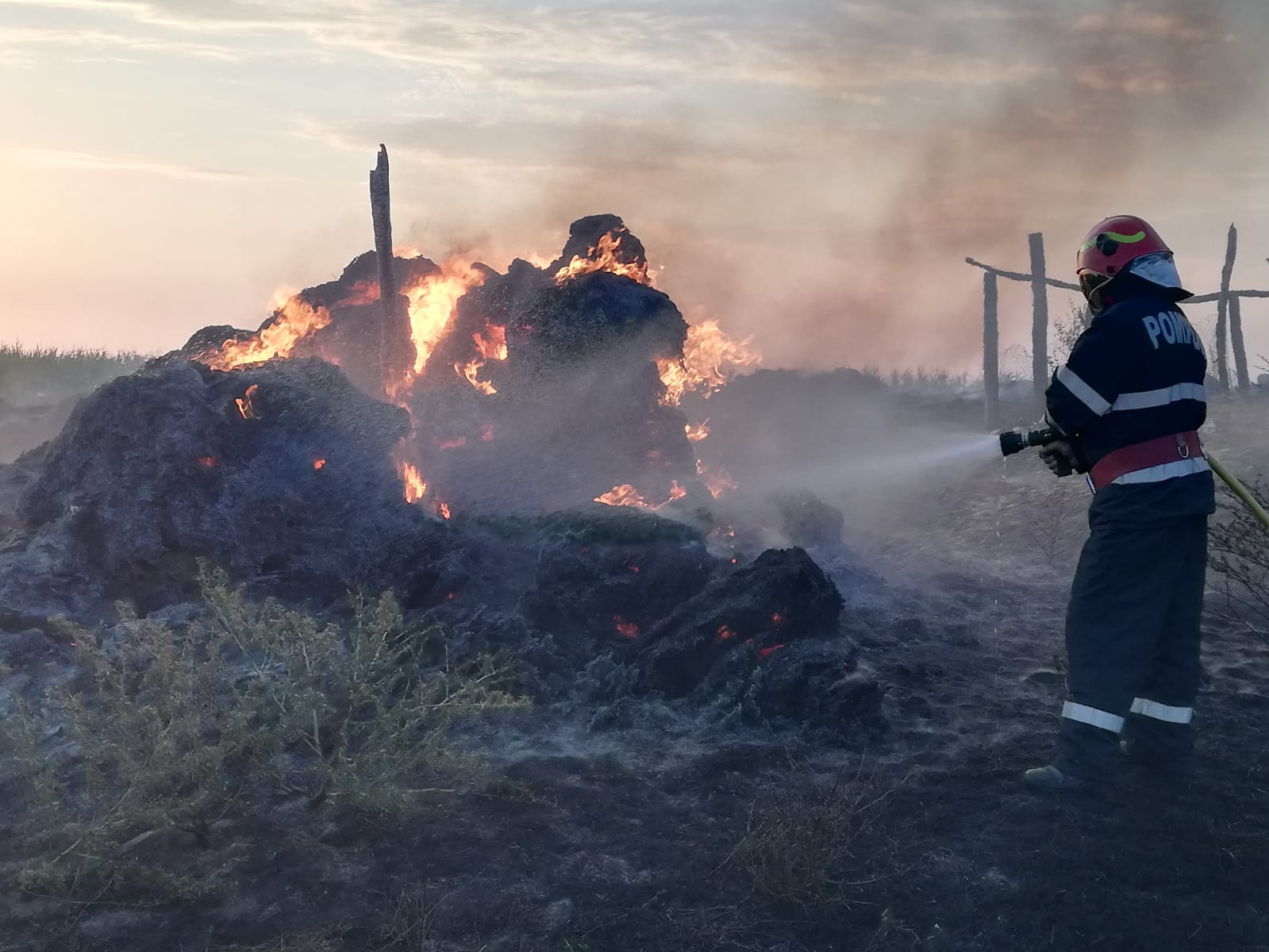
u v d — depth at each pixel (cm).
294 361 735
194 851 393
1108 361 454
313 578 642
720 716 521
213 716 432
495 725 504
